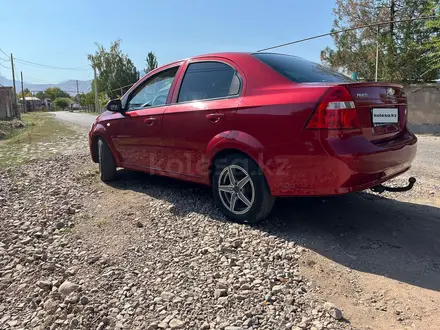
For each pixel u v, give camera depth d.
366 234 3.27
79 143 10.90
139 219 3.79
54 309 2.35
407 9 15.41
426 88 13.80
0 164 7.29
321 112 2.80
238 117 3.30
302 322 2.12
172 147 4.06
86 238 3.41
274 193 3.17
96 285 2.60
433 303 2.29
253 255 2.92
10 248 3.25
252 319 2.16
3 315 2.34
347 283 2.53
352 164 2.77
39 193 4.89
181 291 2.48
